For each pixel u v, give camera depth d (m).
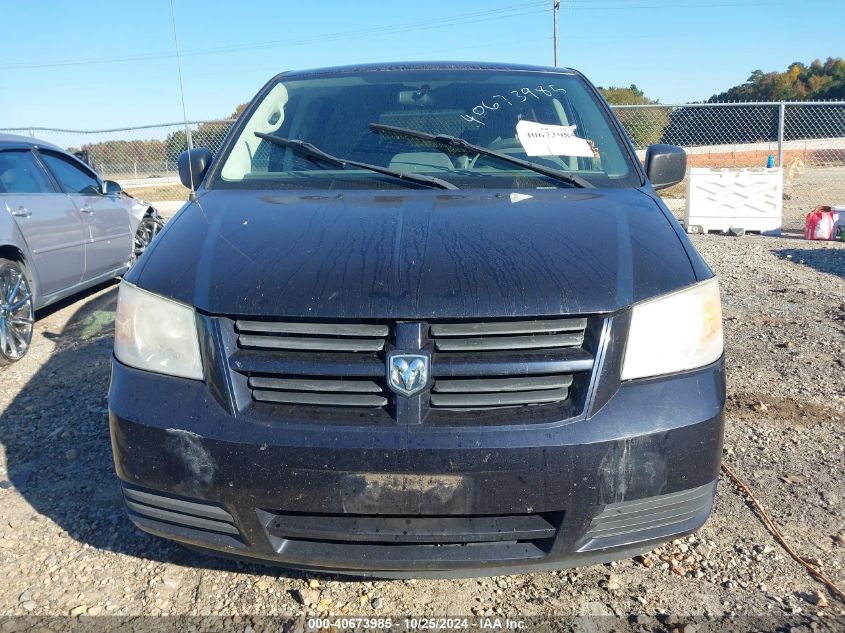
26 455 3.64
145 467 2.16
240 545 2.17
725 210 11.05
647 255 2.33
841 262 8.25
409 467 2.00
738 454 3.48
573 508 2.05
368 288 2.13
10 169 5.65
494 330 2.09
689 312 2.22
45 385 4.64
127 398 2.20
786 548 2.75
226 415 2.10
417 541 2.07
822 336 5.31
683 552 2.75
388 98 3.53
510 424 2.03
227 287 2.20
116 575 2.68
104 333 5.80
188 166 3.36
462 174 3.08
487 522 2.07
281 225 2.53
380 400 2.08
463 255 2.27
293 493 2.05
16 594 2.57
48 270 5.72
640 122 15.04
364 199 2.81
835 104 11.76
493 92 3.56
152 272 2.35
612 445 2.04
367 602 2.52
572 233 2.42
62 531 2.96
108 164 15.96
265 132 3.40
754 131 15.05
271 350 2.13
